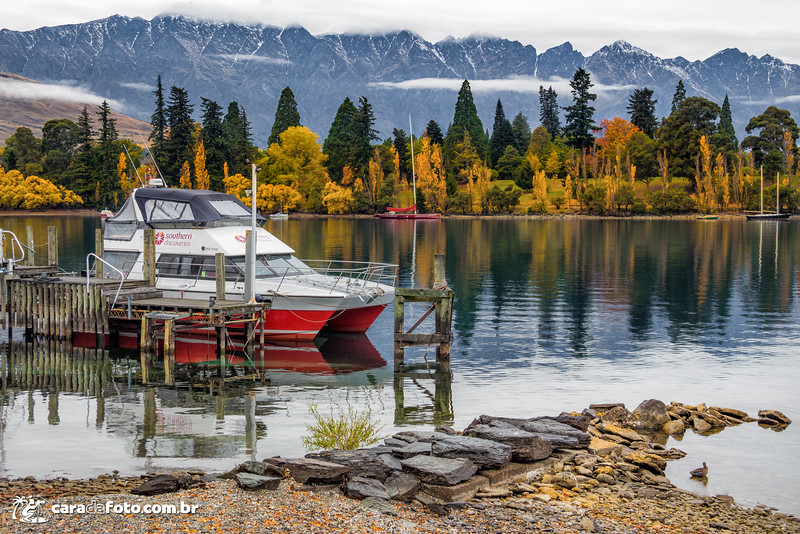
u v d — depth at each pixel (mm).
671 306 40812
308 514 12320
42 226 113438
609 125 189375
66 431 19531
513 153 193250
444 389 24250
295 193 159125
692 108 172750
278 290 30562
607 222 140250
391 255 71125
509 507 13469
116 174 156250
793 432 19469
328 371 26781
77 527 11641
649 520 13266
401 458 15195
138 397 23203
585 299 43344
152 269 31203
